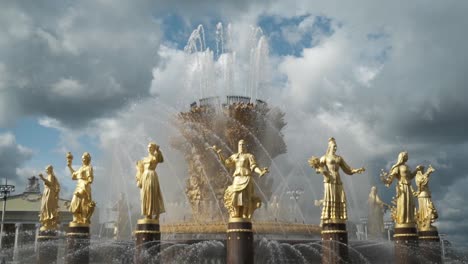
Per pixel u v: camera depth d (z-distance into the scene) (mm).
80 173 20766
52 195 23203
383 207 26875
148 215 16172
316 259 18453
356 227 28469
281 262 18109
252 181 15789
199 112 23156
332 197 16266
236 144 22609
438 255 19797
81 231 20031
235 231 15133
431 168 21328
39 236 22578
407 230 18328
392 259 20125
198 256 17984
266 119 23500
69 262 19672
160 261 16031
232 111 22641
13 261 23969
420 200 21047
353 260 19359
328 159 16719
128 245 20484
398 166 19031
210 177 22734
